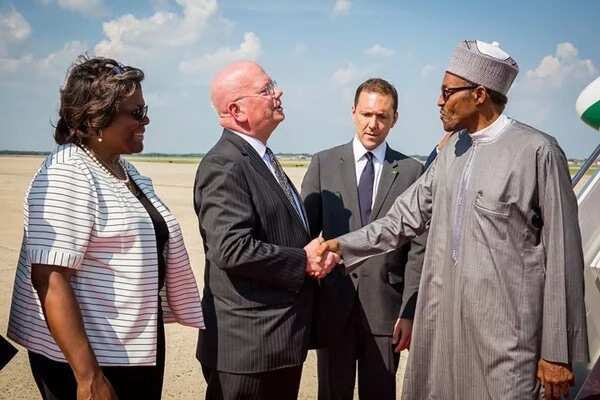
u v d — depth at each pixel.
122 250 2.56
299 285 3.14
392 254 3.77
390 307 3.75
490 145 2.94
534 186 2.81
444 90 3.00
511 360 2.85
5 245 10.27
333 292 3.71
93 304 2.53
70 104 2.57
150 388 2.78
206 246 3.20
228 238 2.97
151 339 2.63
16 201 17.41
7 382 4.83
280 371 3.24
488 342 2.88
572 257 2.75
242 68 3.20
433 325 3.16
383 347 3.74
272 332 3.13
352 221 3.77
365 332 3.75
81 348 2.41
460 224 2.98
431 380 3.18
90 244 2.51
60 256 2.38
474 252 2.90
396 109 3.83
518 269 2.85
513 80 2.98
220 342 3.17
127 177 2.77
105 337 2.54
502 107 2.97
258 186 3.13
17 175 32.06
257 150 3.24
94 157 2.63
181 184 27.47
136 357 2.59
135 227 2.58
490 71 2.89
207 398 3.34
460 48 2.97
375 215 3.75
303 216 3.45
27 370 5.06
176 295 2.96
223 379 3.19
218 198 3.03
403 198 3.45
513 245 2.84
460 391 3.00
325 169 3.91
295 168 54.28
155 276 2.64
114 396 2.47
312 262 3.20
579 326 2.77
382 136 3.76
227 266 3.00
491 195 2.85
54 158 2.53
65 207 2.43
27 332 2.57
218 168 3.07
